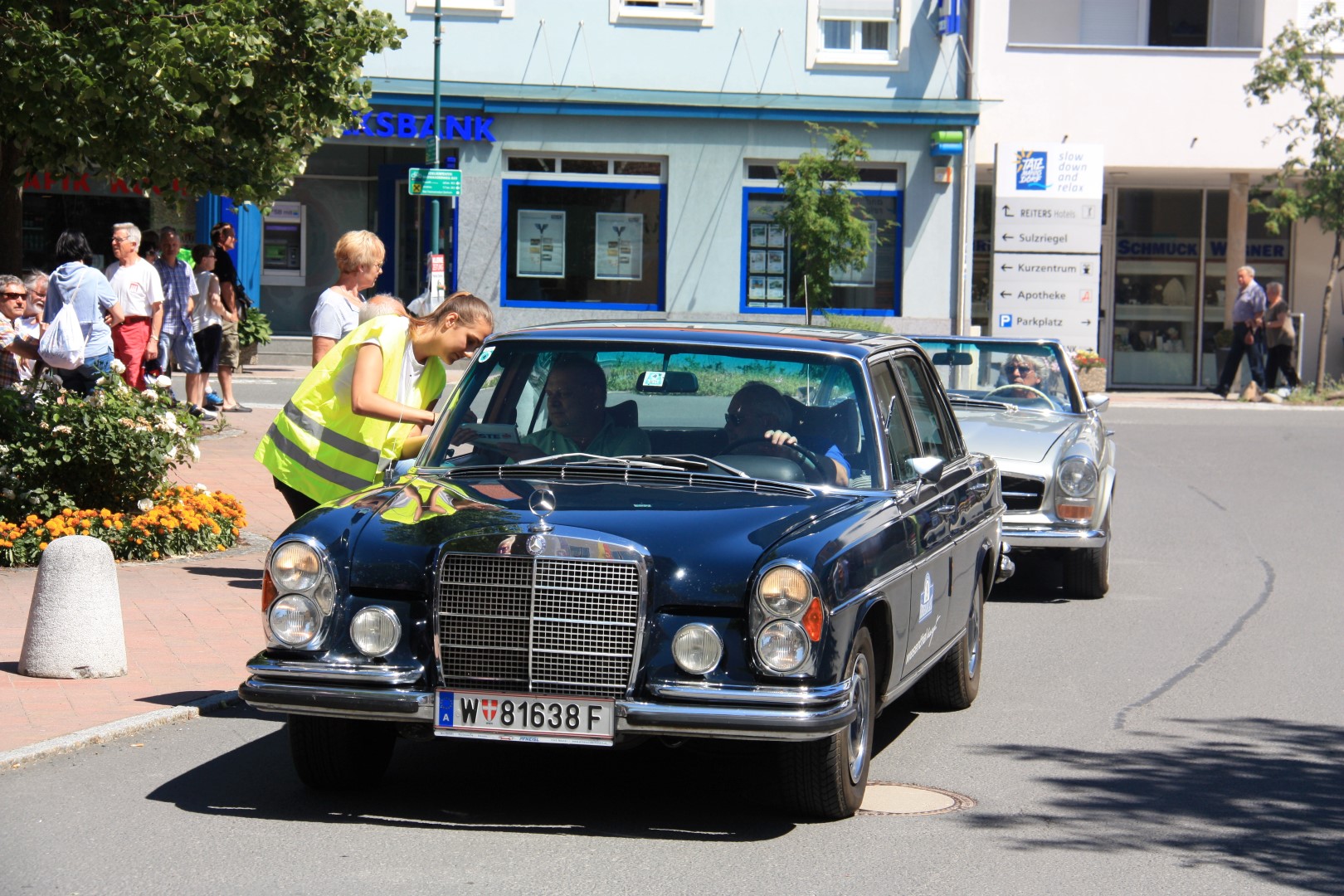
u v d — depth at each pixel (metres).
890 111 44.12
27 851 8.55
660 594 8.72
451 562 8.81
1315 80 44.25
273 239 44.06
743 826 9.36
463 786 10.11
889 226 44.91
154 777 10.05
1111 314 50.97
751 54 44.06
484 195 43.25
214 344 28.25
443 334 12.53
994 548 13.23
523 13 43.25
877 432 10.42
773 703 8.54
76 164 21.67
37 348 19.59
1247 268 45.72
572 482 9.96
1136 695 13.25
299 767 9.65
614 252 43.97
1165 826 9.56
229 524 18.11
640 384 10.62
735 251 44.12
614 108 43.19
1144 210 50.69
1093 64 46.53
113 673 12.33
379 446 12.99
